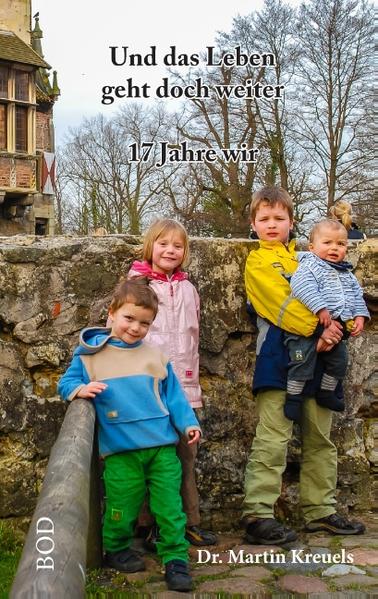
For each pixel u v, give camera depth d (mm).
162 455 3490
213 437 4367
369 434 4762
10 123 28656
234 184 21734
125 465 3473
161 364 3562
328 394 4156
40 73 32906
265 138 21516
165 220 4004
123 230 28359
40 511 1960
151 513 3885
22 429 4098
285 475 4480
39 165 31172
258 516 4020
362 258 4797
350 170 23297
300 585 3430
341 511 4559
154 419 3475
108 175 29344
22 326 4184
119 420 3449
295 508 4414
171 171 22625
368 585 3432
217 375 4457
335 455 4266
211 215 21969
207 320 4426
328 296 4059
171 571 3395
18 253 4199
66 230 36531
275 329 4133
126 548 3596
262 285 4125
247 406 4453
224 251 4477
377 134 22875
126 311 3447
